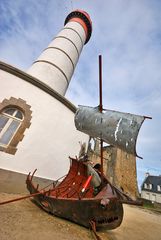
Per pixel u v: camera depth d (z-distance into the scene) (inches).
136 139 135.9
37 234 119.9
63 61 510.0
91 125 182.4
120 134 148.7
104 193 162.2
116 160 850.1
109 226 154.2
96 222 149.5
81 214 154.6
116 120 159.0
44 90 321.1
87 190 194.2
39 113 299.4
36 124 289.3
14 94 285.1
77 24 663.8
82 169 227.3
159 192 1467.8
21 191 241.9
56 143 306.7
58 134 314.7
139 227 260.7
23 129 272.2
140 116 143.3
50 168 288.8
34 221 143.2
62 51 529.0
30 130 279.1
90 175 194.4
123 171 844.0
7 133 267.6
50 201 176.7
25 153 264.7
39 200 190.2
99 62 179.2
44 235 121.3
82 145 347.9
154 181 1605.6
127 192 810.8
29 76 304.3
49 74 453.1
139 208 676.1
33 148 275.3
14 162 250.5
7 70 294.4
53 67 475.8
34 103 299.7
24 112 284.0
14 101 280.1
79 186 212.8
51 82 444.1
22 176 250.1
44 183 272.2
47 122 304.8
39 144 283.9
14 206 169.9
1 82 281.3
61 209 166.6
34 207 187.6
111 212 149.9
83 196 187.5
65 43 557.0
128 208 547.8
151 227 290.0
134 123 143.2
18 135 265.3
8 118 275.0
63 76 490.9
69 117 343.9
